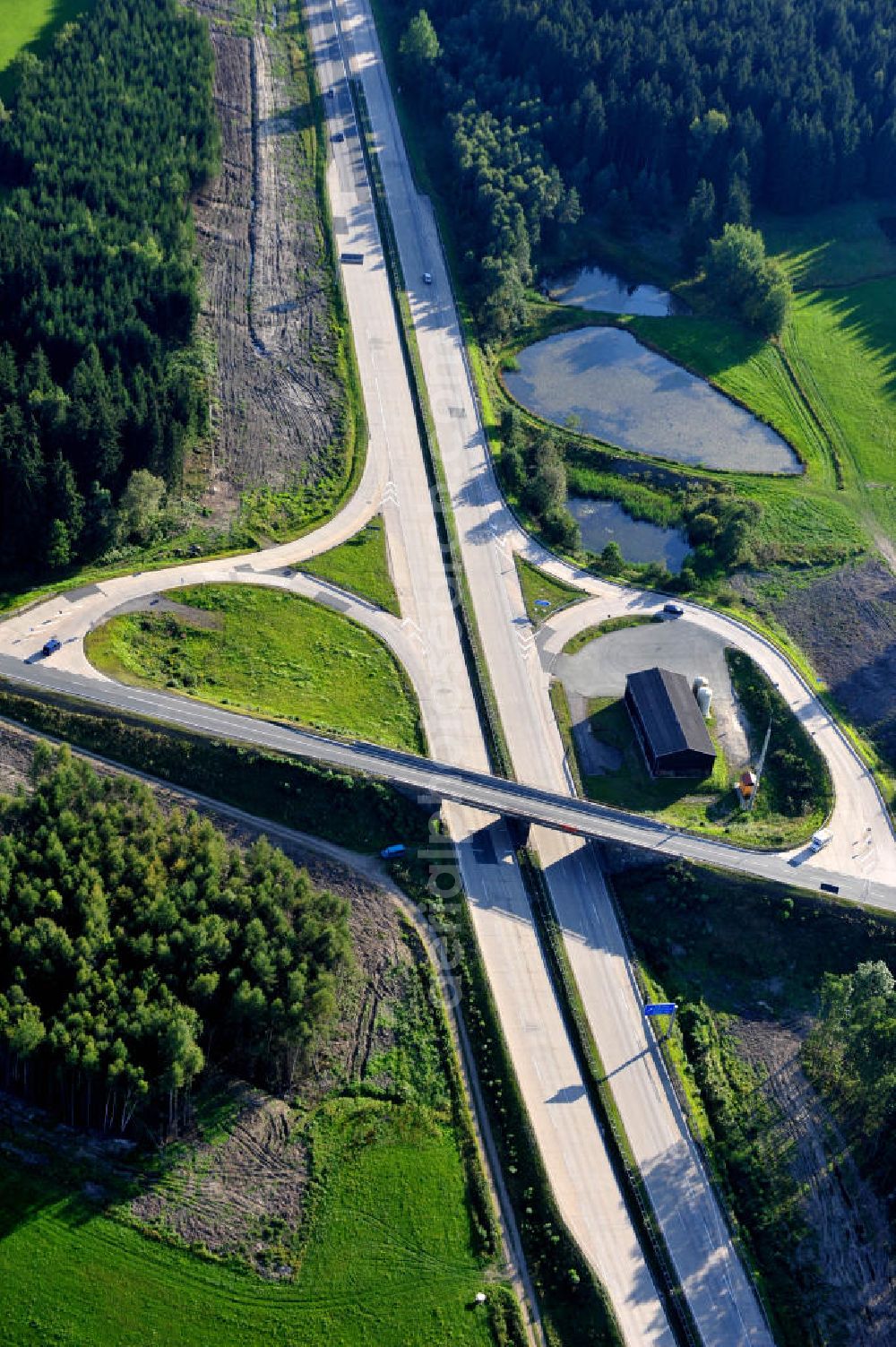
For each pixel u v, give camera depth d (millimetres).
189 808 132625
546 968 125750
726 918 131250
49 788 124625
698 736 144875
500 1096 115938
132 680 142000
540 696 152125
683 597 168375
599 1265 106188
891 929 129625
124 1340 98062
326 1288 102625
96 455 160125
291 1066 114000
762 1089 120125
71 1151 105812
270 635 152750
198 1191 105625
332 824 133500
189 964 113562
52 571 156625
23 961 111125
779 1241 109812
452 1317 102625
